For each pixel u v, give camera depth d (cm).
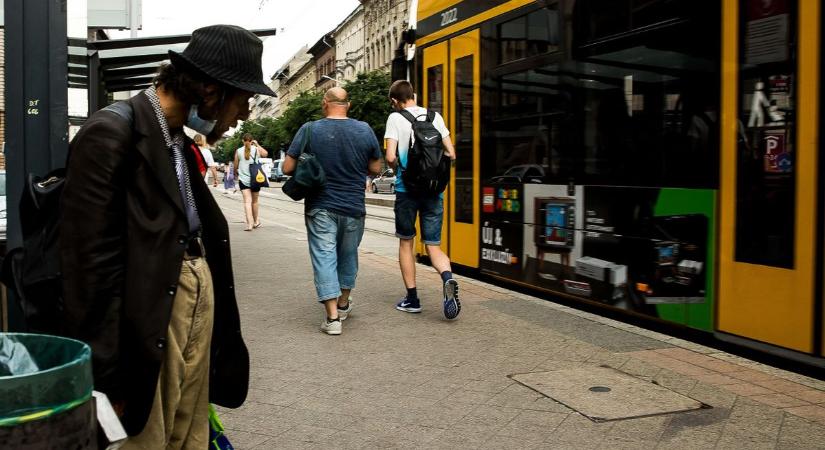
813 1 446
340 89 596
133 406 219
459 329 594
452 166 873
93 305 207
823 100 440
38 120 344
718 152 511
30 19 342
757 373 473
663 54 559
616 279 603
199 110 233
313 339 565
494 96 780
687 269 536
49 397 151
